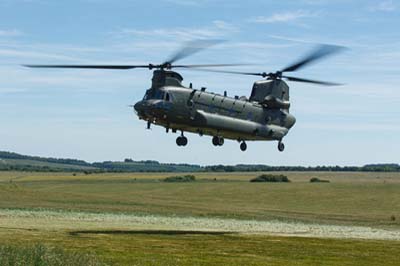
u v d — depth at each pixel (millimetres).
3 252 34969
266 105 65625
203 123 59781
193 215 94625
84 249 48875
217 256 49125
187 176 199625
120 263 41656
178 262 44312
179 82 59125
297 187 156500
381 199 132750
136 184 179125
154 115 57531
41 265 34000
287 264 46406
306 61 61938
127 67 54312
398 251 57219
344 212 112625
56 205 99250
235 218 93062
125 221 78375
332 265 47188
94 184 182375
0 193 111688
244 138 64438
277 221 90625
